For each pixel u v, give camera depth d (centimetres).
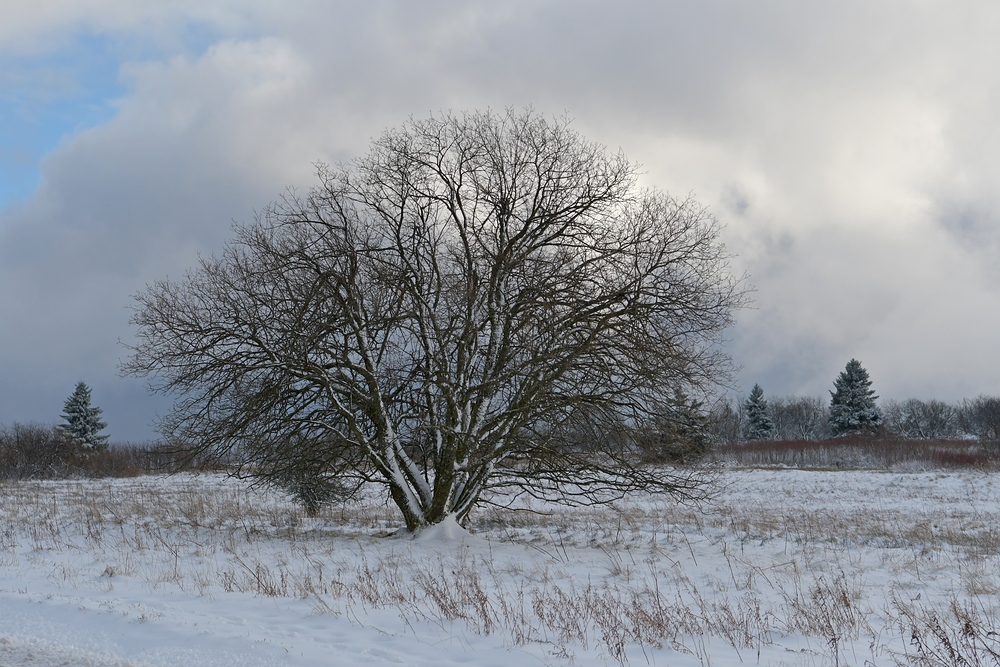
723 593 1130
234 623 820
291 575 1158
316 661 661
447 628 842
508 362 1609
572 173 1684
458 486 1756
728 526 1939
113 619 794
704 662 724
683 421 1636
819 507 2766
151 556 1390
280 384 1562
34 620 798
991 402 10519
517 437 1650
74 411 7350
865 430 8638
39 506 2334
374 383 1623
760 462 5781
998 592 1114
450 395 1603
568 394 1558
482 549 1528
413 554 1456
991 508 2723
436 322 1639
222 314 1606
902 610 937
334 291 1563
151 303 1603
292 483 1766
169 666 644
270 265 1591
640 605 916
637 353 1551
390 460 1669
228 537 1670
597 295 1598
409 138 1711
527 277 1636
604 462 1680
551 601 963
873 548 1541
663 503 2831
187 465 1688
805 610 960
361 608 942
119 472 5088
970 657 741
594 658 734
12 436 5191
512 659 715
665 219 1612
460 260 1691
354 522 2095
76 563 1302
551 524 2047
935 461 4956
